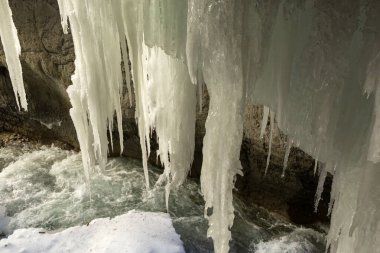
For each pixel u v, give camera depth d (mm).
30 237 4246
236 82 2143
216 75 2199
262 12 1997
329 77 2002
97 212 4801
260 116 4035
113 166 5652
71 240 4191
